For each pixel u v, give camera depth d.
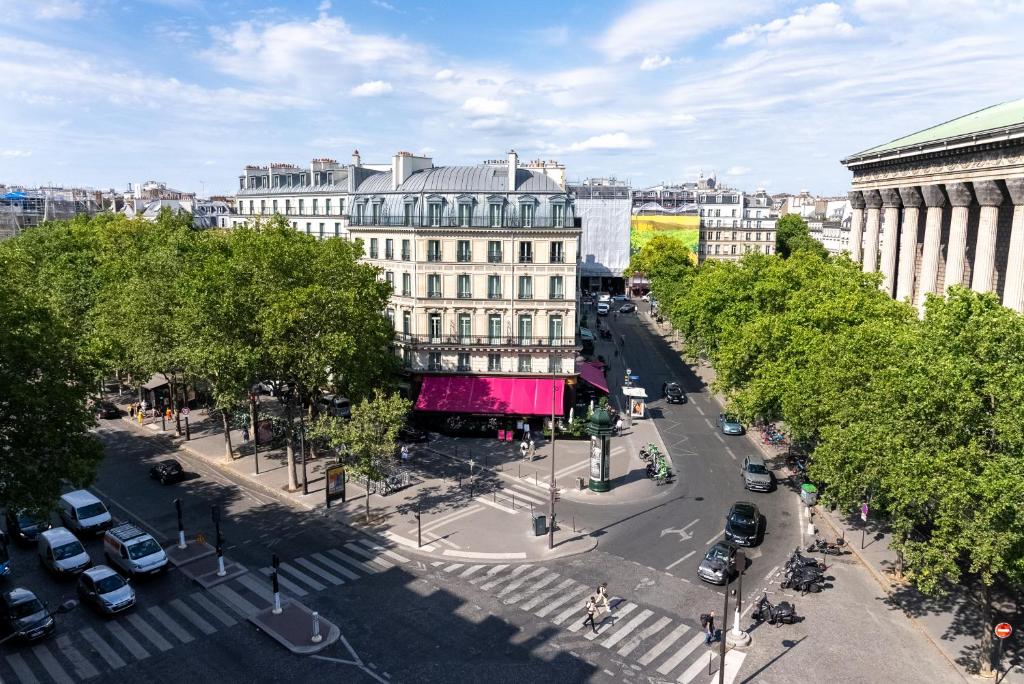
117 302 65.62
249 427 71.25
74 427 40.03
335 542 47.88
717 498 56.34
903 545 34.78
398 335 76.75
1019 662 34.38
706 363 108.56
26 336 39.22
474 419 72.69
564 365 74.12
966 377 32.81
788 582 41.94
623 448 68.88
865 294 58.69
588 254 185.50
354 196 83.56
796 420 49.12
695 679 33.16
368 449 50.44
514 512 53.00
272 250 57.34
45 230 109.06
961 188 70.12
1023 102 75.75
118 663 34.06
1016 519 29.59
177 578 42.72
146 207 186.38
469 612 38.97
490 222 73.31
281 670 33.66
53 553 42.56
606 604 38.06
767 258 85.56
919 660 34.72
